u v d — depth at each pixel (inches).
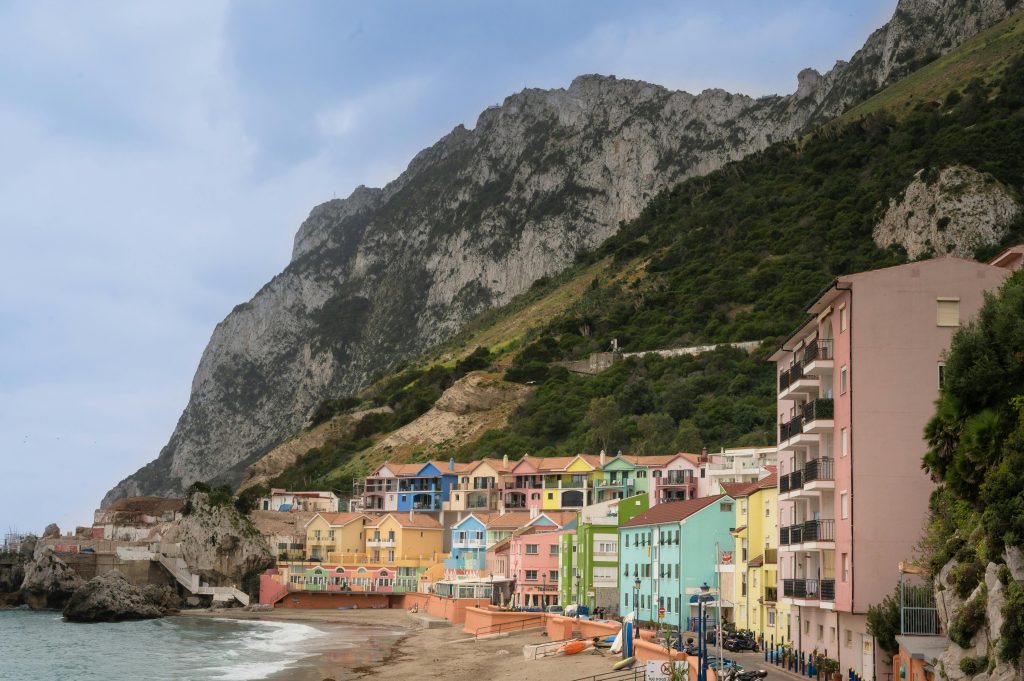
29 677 4175.7
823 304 3002.0
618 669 3218.5
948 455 2180.1
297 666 4443.9
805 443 3105.3
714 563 4284.0
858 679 2600.9
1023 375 2078.0
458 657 4439.0
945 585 2075.5
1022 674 1690.5
